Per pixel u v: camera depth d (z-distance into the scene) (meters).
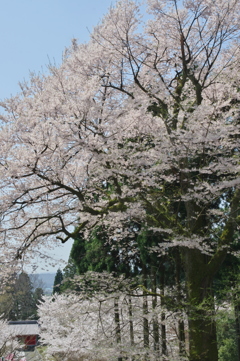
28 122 7.76
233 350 12.97
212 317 7.56
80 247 15.58
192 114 7.20
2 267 8.46
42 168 7.83
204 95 10.28
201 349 7.93
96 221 9.92
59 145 7.62
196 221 8.52
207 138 6.89
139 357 9.18
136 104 8.10
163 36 10.40
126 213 8.57
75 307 9.79
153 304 9.80
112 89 10.41
